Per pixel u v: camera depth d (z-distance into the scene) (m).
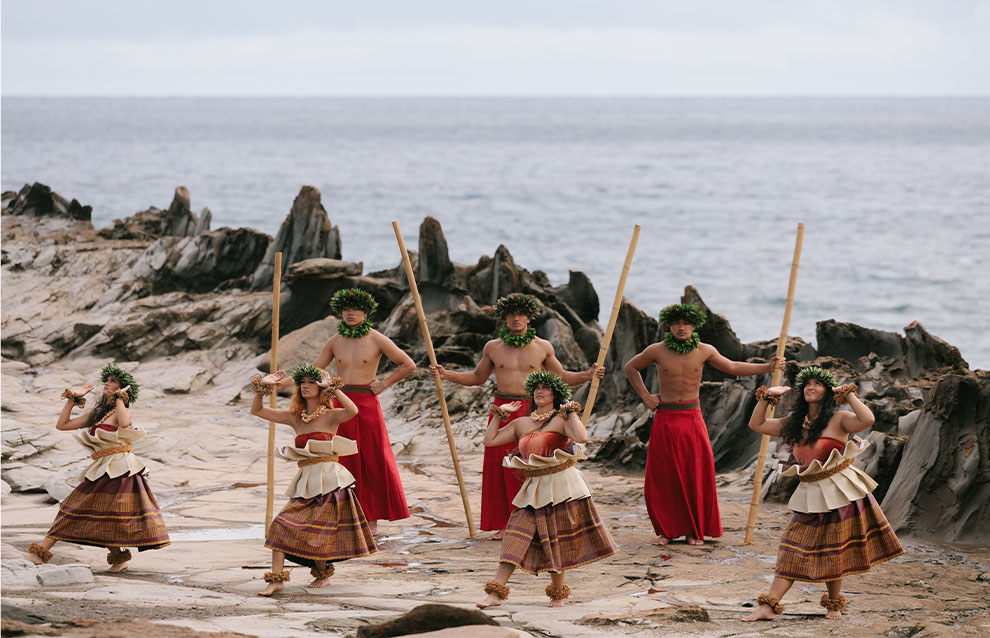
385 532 17.48
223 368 31.12
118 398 14.20
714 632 10.83
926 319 54.88
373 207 109.88
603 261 75.00
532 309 17.14
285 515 13.03
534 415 12.48
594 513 12.34
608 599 12.61
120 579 13.45
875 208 109.12
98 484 13.97
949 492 16.48
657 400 16.56
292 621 10.63
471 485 20.81
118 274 38.50
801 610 12.09
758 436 21.50
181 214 45.19
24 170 152.62
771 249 80.50
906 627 10.91
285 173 157.12
